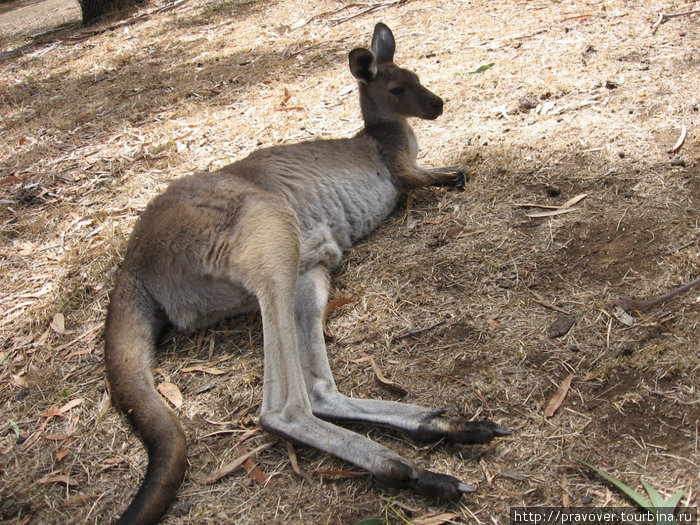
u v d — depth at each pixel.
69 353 1.47
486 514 1.03
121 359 1.28
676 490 1.01
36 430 1.30
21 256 1.81
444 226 1.64
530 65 2.28
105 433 1.26
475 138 1.95
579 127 1.86
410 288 1.47
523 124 1.95
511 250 1.50
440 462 1.11
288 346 1.22
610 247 1.46
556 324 1.31
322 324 1.38
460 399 1.21
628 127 1.81
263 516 1.08
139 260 1.40
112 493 1.15
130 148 2.31
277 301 1.29
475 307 1.39
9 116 2.95
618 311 1.31
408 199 1.79
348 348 1.36
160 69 3.20
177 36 3.77
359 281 1.53
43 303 1.61
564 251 1.47
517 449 1.11
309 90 2.49
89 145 2.42
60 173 2.21
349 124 2.15
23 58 4.08
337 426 1.15
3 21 5.72
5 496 1.17
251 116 2.36
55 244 1.83
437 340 1.33
